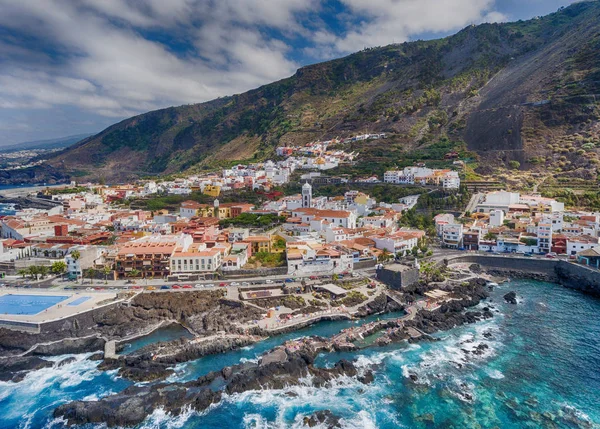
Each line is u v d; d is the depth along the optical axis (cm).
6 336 12744
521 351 12156
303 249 18538
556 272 18662
